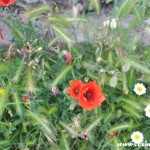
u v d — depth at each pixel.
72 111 0.65
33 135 0.64
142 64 0.65
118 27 0.65
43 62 0.64
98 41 0.65
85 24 0.72
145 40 0.72
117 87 0.65
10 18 0.72
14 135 0.64
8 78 0.63
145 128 0.66
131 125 0.62
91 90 0.59
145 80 0.65
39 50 0.63
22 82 0.64
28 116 0.62
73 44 0.67
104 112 0.65
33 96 0.62
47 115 0.64
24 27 0.67
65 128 0.63
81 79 0.67
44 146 0.64
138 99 0.65
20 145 0.63
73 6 0.67
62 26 0.66
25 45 0.65
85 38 0.71
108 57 0.64
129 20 0.74
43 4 0.71
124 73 0.62
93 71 0.65
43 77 0.64
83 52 0.69
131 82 0.64
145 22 0.69
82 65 0.65
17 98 0.60
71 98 0.62
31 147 0.65
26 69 0.64
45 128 0.59
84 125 0.64
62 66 0.66
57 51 0.64
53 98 0.66
